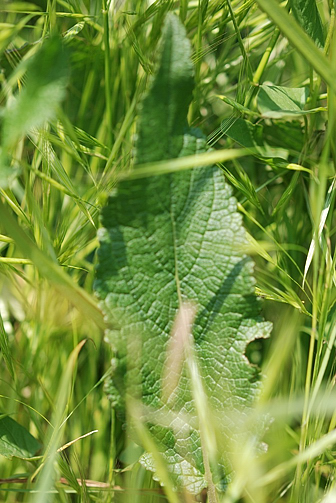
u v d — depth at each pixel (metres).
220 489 0.65
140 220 0.63
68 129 0.67
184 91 0.62
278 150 0.73
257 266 0.75
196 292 0.64
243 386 0.64
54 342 0.74
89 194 0.70
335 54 0.65
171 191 0.63
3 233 0.71
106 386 0.64
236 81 0.78
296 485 0.66
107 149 0.72
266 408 0.65
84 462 0.72
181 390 0.64
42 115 0.58
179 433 0.65
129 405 0.64
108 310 0.63
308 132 0.73
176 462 0.65
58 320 0.73
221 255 0.64
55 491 0.68
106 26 0.71
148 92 0.62
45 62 0.58
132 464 0.69
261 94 0.72
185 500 0.66
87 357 0.75
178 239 0.64
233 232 0.64
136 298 0.64
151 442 0.63
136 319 0.64
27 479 0.69
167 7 0.72
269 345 0.73
